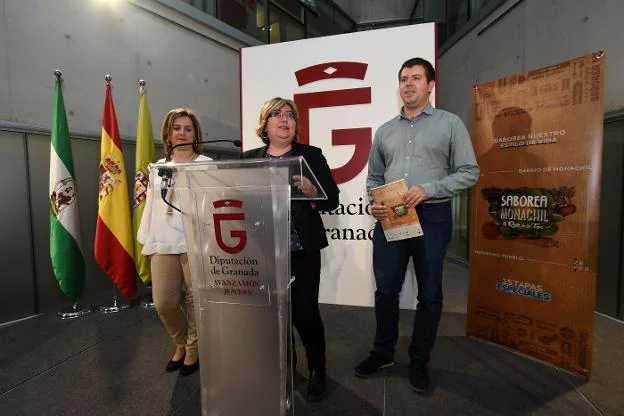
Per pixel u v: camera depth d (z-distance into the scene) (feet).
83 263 8.98
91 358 6.68
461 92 13.67
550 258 5.98
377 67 7.69
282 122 5.10
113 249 8.88
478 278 7.08
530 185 6.14
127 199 9.10
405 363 6.27
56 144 8.43
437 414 4.86
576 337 5.72
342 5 22.70
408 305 7.92
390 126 5.89
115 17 10.38
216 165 3.28
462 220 14.12
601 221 8.32
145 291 10.94
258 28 15.83
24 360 6.63
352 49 7.81
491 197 6.75
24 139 8.61
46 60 8.92
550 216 5.92
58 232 8.50
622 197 7.83
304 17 18.83
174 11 12.00
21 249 8.69
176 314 5.74
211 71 13.55
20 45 8.44
